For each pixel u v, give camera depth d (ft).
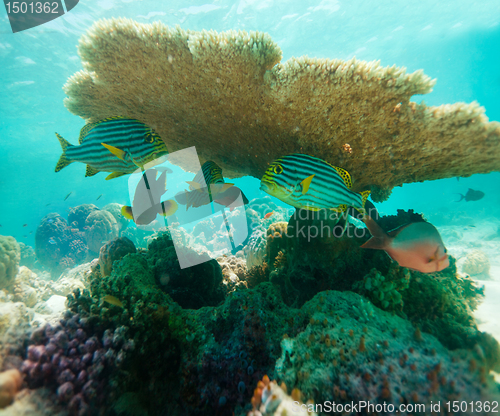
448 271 12.92
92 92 10.89
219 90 9.23
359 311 7.25
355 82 7.16
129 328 6.92
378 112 7.66
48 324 5.85
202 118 11.18
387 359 5.30
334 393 4.86
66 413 4.98
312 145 9.95
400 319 7.43
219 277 13.08
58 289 19.58
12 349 5.22
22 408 4.57
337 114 8.27
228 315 7.80
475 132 6.95
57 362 5.32
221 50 7.82
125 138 6.72
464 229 53.47
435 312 8.93
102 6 49.62
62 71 63.00
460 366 5.16
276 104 8.74
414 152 8.48
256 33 7.61
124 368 6.26
